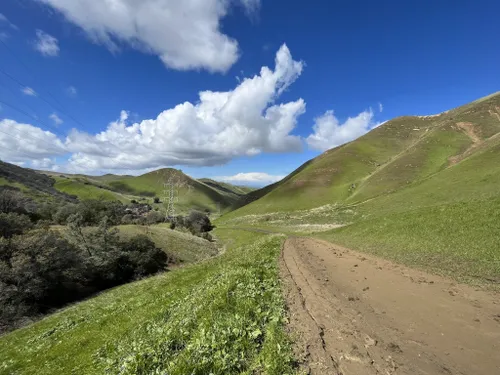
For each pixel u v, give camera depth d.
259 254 24.22
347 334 8.64
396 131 187.38
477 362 6.95
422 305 11.16
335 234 46.78
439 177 64.31
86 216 83.62
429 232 27.69
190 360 7.04
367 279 15.92
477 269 16.72
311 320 9.66
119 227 67.62
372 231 36.59
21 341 18.23
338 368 6.79
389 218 37.78
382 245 29.20
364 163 149.00
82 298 40.59
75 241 48.69
